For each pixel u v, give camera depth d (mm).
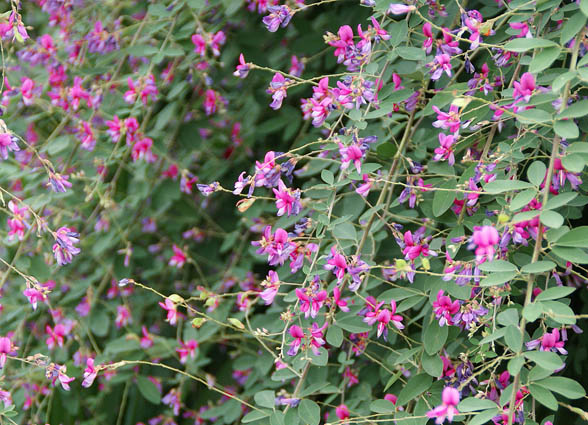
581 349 1274
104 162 1378
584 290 1251
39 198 1359
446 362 1123
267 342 1299
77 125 1379
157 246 1488
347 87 1135
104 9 1443
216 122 1445
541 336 1101
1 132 1172
